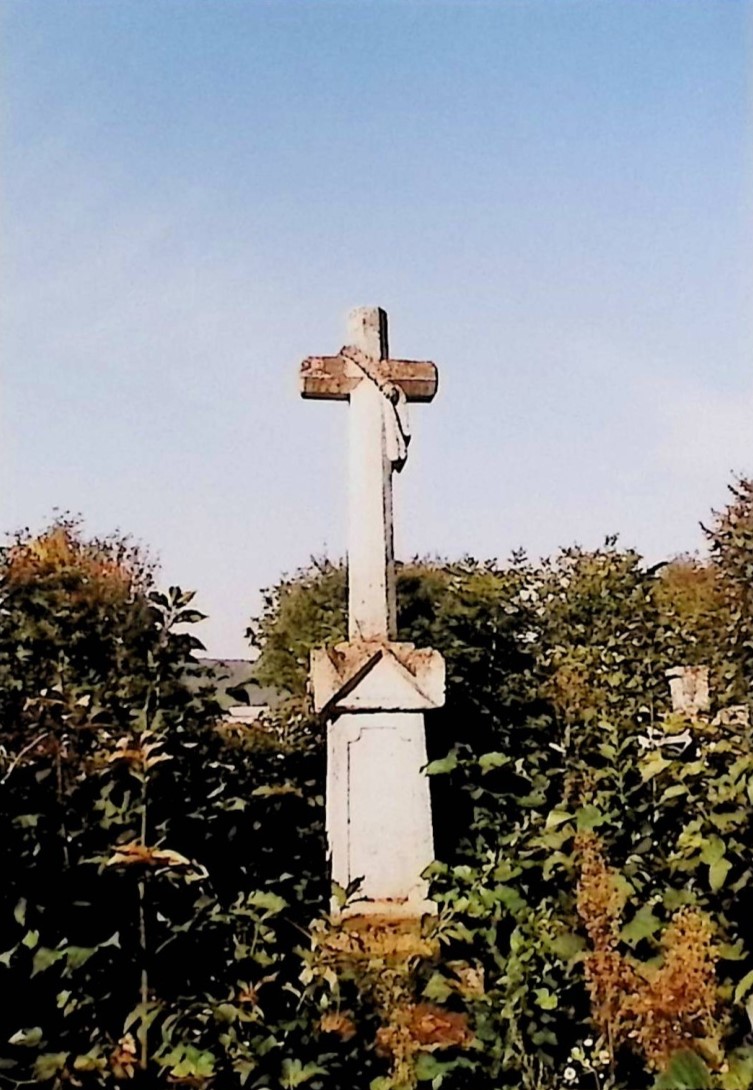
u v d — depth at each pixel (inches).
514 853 159.9
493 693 292.2
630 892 126.0
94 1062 122.3
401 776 243.8
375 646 250.2
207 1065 122.4
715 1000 116.9
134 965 134.0
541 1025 136.4
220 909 141.3
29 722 153.3
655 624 347.3
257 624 560.4
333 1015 139.9
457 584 386.3
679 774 136.5
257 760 206.5
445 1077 133.9
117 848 130.7
